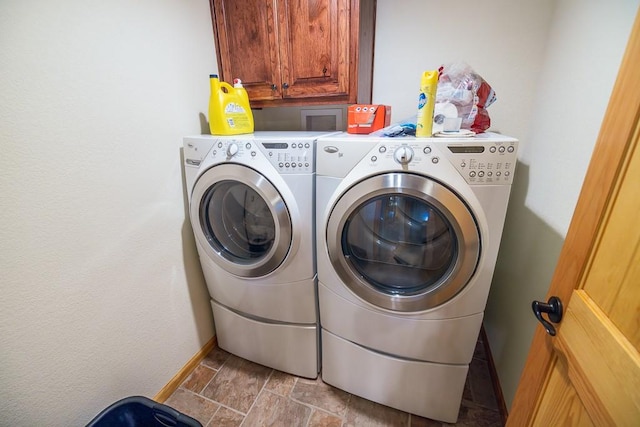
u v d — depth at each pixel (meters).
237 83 1.36
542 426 0.69
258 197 1.22
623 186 0.49
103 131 0.98
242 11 1.34
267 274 1.25
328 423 1.26
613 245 0.50
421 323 1.07
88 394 1.04
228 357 1.62
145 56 1.11
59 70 0.85
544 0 1.23
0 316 0.79
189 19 1.30
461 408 1.29
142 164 1.14
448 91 1.09
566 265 0.63
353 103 1.31
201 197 1.24
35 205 0.83
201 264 1.46
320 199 1.09
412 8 1.43
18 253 0.80
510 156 0.84
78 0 0.87
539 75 1.30
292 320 1.35
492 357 1.48
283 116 1.89
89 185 0.96
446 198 0.88
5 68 0.74
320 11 1.22
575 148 0.88
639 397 0.43
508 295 1.37
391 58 1.54
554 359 0.66
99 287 1.03
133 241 1.14
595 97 0.80
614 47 0.74
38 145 0.82
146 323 1.24
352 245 1.12
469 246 0.91
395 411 1.30
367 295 1.09
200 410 1.32
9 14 0.73
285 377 1.49
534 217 1.15
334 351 1.31
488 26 1.34
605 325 0.50
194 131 1.39
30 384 0.87
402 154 0.91
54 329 0.91
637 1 0.66
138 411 1.09
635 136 0.47
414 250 1.07
